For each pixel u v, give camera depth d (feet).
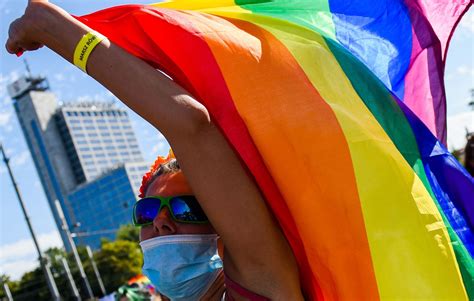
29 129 536.01
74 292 114.01
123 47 6.79
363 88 6.94
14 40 6.33
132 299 43.86
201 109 5.96
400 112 6.98
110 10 6.75
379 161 6.27
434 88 8.17
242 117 6.40
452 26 8.21
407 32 7.89
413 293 5.98
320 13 7.55
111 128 561.02
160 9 6.73
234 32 6.75
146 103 5.94
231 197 6.09
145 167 487.61
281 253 6.26
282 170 6.31
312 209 6.28
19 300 249.75
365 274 6.14
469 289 6.21
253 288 6.23
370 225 6.14
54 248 269.85
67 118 529.86
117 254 270.05
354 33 7.67
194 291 6.98
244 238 6.14
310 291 6.63
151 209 7.05
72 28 6.14
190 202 7.03
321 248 6.30
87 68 6.12
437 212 6.31
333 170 6.25
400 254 6.06
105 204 483.92
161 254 6.91
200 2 7.49
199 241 6.98
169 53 6.62
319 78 6.66
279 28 6.99
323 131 6.32
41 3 6.25
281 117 6.37
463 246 6.36
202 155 6.02
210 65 6.52
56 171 521.65
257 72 6.54
